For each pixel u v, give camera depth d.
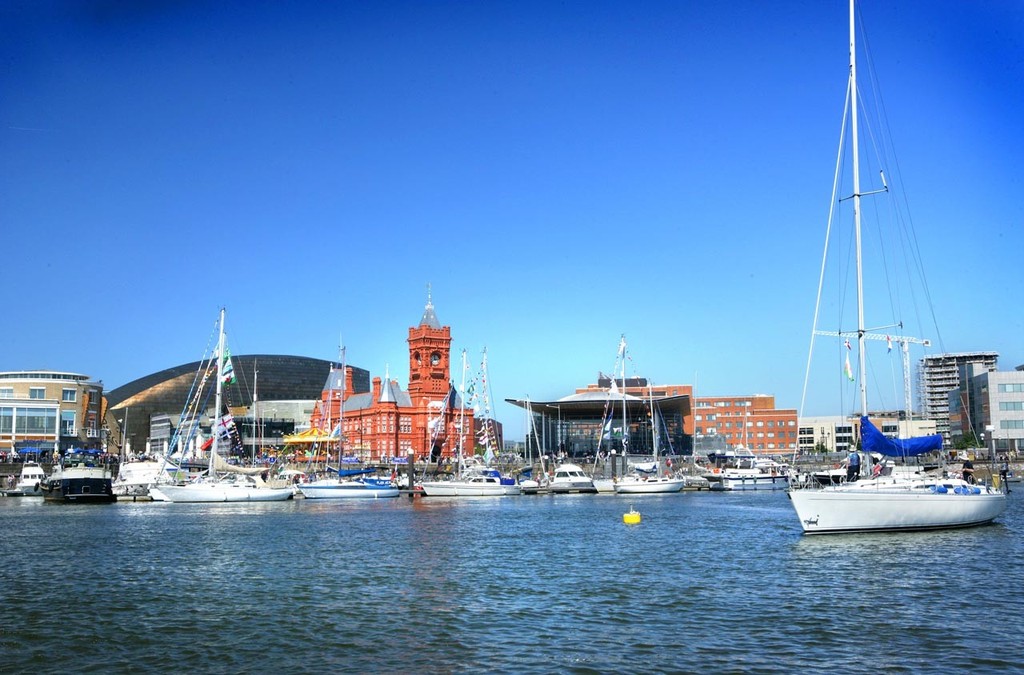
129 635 36.09
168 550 63.91
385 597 44.00
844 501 63.59
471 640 34.81
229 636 35.84
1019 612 38.56
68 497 127.25
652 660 31.59
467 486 136.88
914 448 63.72
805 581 46.75
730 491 154.25
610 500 127.69
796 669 30.28
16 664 31.98
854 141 67.38
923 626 36.09
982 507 67.50
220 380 126.62
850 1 67.94
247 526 84.12
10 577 51.03
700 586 45.97
